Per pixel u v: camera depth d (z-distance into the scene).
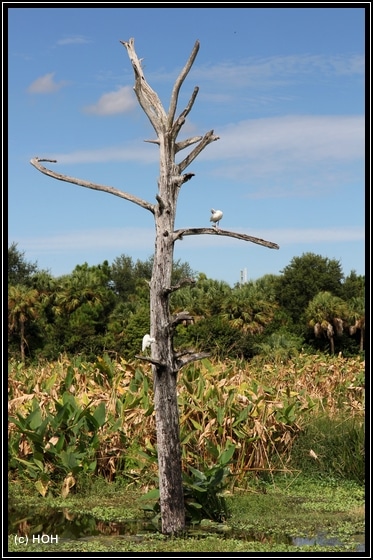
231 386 12.49
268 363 18.02
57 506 9.94
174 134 8.84
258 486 10.94
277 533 8.84
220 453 10.48
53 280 45.03
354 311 42.84
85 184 9.00
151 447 10.90
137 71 8.94
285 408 11.79
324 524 9.20
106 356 13.62
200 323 31.47
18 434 11.12
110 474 11.14
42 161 9.15
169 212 8.71
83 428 11.12
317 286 47.91
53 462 10.82
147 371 13.41
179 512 8.75
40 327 39.78
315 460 11.61
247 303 41.09
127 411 11.71
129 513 9.59
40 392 12.45
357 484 11.23
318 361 17.69
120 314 40.41
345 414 13.34
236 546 8.16
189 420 11.43
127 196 8.88
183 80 8.84
